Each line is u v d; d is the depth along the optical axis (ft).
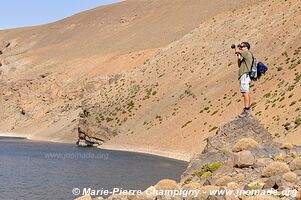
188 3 647.15
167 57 384.27
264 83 246.47
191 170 64.69
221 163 60.34
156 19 639.76
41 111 490.49
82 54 570.87
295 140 171.01
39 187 156.76
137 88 367.66
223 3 573.74
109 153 265.34
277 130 191.83
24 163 223.71
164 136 270.05
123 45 556.51
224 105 255.09
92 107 377.30
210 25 392.47
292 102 205.36
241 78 64.85
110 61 490.90
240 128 67.31
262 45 298.35
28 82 537.24
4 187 157.58
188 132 254.27
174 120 281.33
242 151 56.85
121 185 152.56
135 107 339.36
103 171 190.49
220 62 322.14
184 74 340.80
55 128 423.23
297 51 254.88
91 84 458.50
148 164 208.74
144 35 577.84
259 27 328.90
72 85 492.95
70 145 336.29
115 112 347.56
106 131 324.60
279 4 343.05
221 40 352.28
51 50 633.61
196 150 227.81
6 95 550.36
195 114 270.26
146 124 304.71
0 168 205.98
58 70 533.96
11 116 520.42
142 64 414.41
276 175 48.60
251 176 52.80
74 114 426.51
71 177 176.76
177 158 231.09
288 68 242.58
